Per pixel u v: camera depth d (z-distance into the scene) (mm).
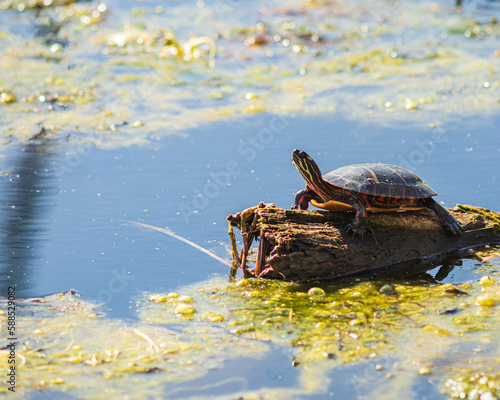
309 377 14648
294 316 17781
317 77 44906
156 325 17297
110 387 14250
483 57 48031
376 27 58000
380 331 16656
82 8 65125
